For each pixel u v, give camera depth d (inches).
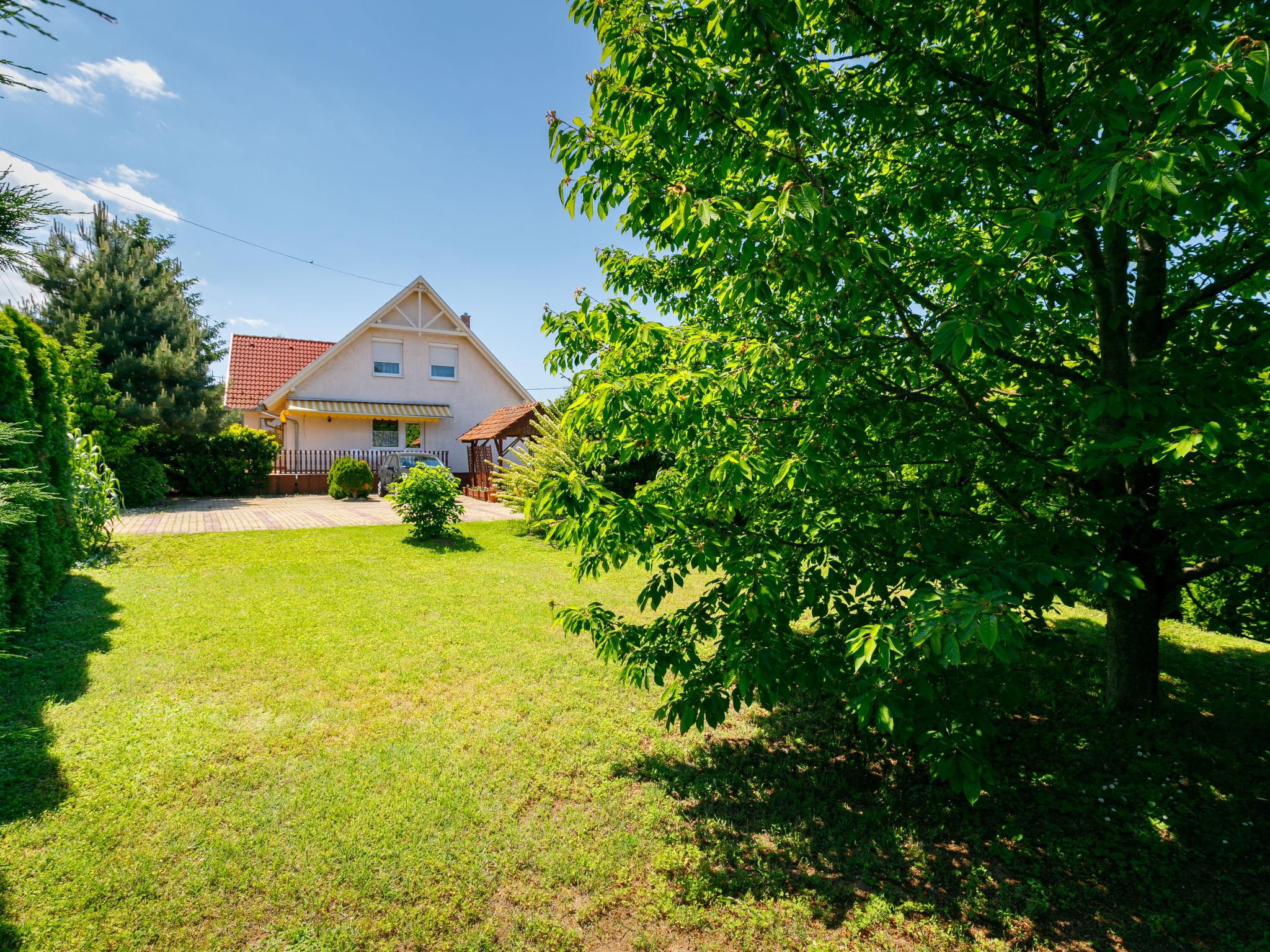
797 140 106.0
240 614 275.1
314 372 934.4
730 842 129.2
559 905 111.2
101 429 652.1
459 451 1049.5
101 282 730.8
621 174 138.6
